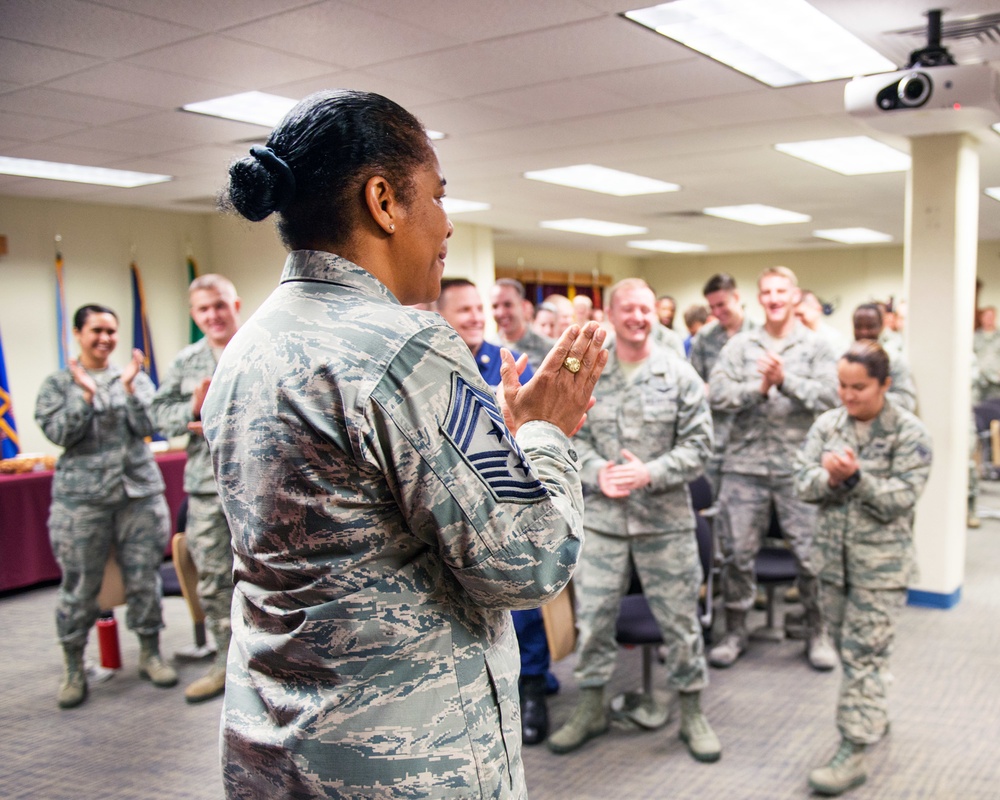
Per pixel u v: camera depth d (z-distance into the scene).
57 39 2.97
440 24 2.94
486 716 0.94
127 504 3.69
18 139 4.48
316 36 3.03
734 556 3.81
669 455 2.80
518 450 0.91
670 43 3.24
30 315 6.32
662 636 2.92
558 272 11.90
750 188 6.77
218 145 4.71
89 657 4.09
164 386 3.51
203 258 7.46
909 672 3.62
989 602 4.59
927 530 4.51
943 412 4.46
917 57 3.28
